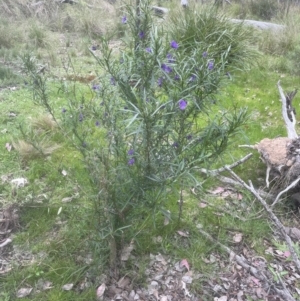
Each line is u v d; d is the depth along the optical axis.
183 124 2.41
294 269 2.95
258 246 3.10
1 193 3.43
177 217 3.23
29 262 2.80
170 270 2.83
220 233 3.17
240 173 3.98
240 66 6.73
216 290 2.73
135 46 2.43
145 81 2.29
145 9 2.41
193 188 3.50
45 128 4.48
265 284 2.79
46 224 3.10
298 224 3.39
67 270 2.70
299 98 6.02
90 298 2.56
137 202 2.50
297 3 11.75
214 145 2.43
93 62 6.85
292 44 7.99
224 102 5.64
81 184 3.50
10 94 5.38
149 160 2.36
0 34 7.46
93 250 2.75
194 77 2.32
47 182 3.61
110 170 2.42
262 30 8.48
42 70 5.87
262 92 6.17
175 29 6.38
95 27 8.68
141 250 2.91
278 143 3.77
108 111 2.47
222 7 8.93
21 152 3.94
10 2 9.44
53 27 9.21
